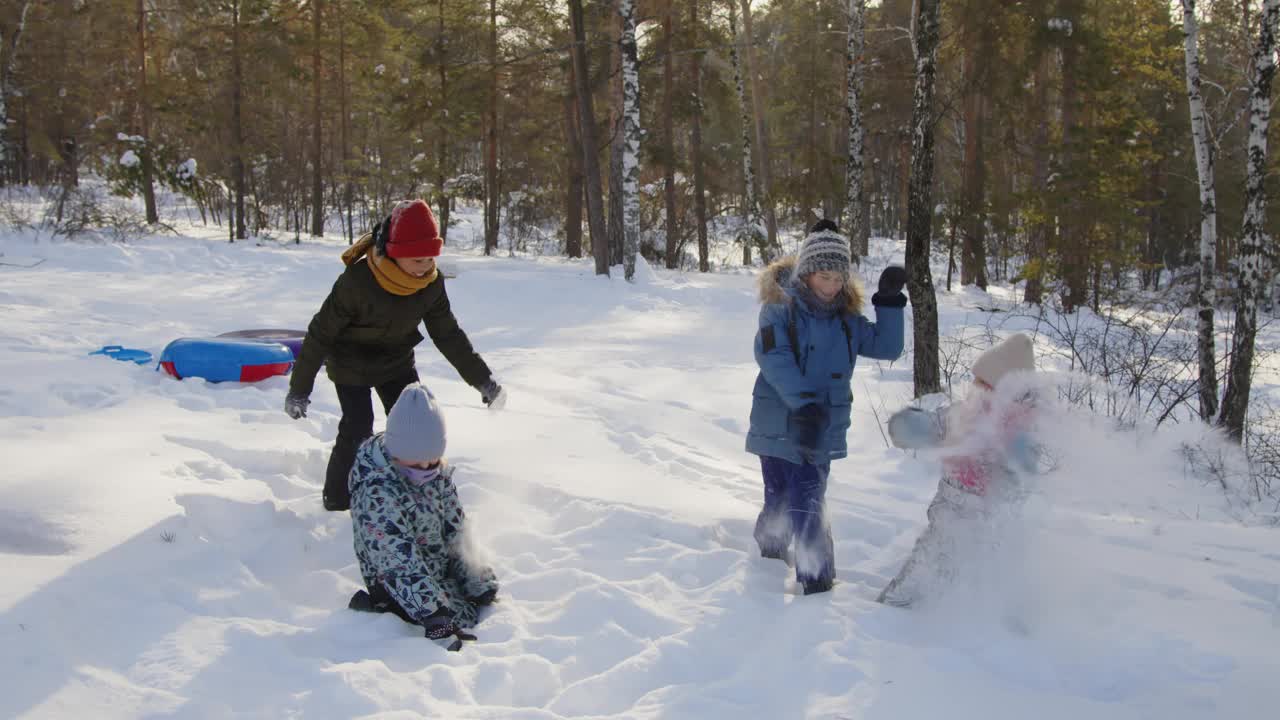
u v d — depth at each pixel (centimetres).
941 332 1294
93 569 343
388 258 406
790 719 275
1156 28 2145
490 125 2814
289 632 320
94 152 3072
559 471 543
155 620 316
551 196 3675
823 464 384
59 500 404
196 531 394
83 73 3369
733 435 721
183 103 2584
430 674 296
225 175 2659
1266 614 345
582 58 2012
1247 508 579
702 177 2686
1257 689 285
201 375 704
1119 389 838
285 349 737
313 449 541
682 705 282
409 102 2575
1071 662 306
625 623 344
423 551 358
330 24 2827
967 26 2052
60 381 662
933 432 349
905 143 2828
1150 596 361
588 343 1244
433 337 450
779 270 384
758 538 412
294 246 2516
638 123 1947
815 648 317
